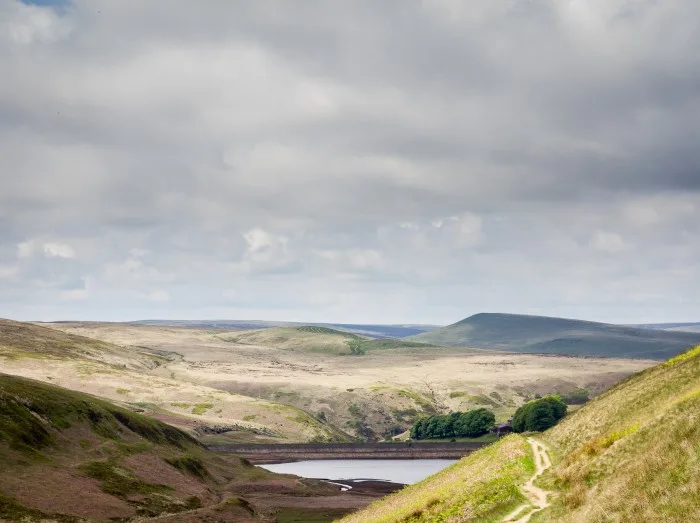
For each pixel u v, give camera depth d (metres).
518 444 80.94
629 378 88.31
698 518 36.62
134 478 126.88
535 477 59.84
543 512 48.91
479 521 50.78
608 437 57.50
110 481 119.94
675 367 69.81
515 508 51.47
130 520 105.50
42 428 130.25
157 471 138.25
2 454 112.19
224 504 126.50
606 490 45.66
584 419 76.25
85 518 100.38
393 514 73.81
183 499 127.12
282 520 128.12
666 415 49.94
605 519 42.38
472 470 80.25
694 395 50.69
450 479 84.75
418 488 97.25
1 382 141.12
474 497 57.16
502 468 66.44
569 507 47.72
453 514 55.44
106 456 133.25
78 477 116.25
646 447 47.59
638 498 41.84
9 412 126.69
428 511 62.34
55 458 122.56
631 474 44.81
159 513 114.06
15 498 98.06
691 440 43.09
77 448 132.75
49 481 109.12
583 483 49.88
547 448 76.38
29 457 116.06
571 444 70.38
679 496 39.38
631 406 65.81
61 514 98.75
